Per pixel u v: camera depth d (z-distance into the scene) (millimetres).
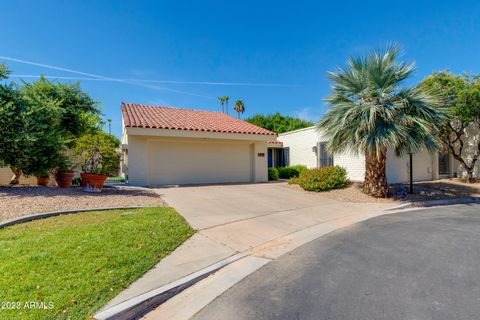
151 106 18031
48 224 5738
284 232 6273
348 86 10828
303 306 3104
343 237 5910
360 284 3631
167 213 7152
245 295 3414
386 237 5836
